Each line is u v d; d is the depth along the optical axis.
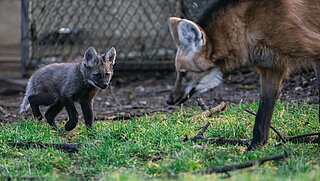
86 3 19.14
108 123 11.91
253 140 9.60
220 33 9.16
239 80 16.56
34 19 18.48
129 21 19.02
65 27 18.91
